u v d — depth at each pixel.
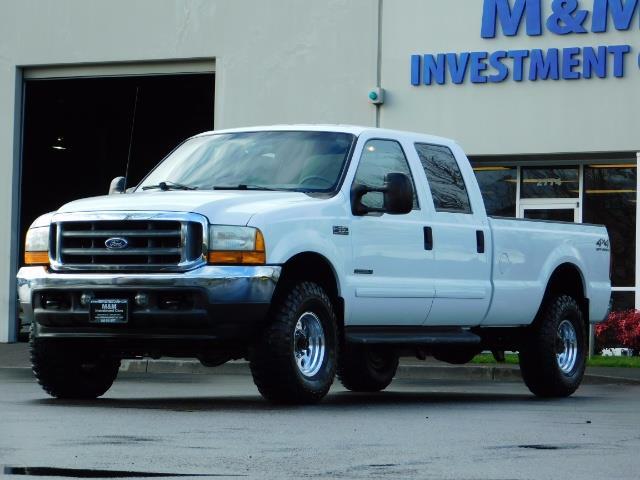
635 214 38.84
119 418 15.88
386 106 39.56
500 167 40.19
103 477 10.55
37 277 18.36
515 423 16.14
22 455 11.98
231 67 41.16
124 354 18.98
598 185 39.25
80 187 47.03
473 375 30.19
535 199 39.88
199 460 11.70
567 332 22.98
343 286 18.70
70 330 18.25
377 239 19.30
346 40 40.03
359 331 19.44
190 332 17.62
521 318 22.00
